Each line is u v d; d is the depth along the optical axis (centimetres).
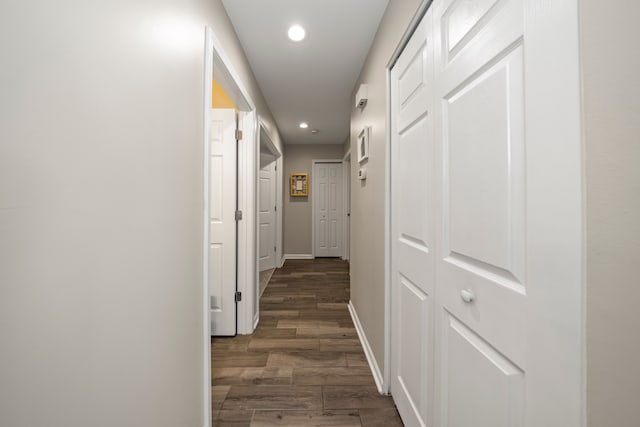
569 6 50
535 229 58
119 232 69
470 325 82
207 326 125
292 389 162
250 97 227
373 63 188
